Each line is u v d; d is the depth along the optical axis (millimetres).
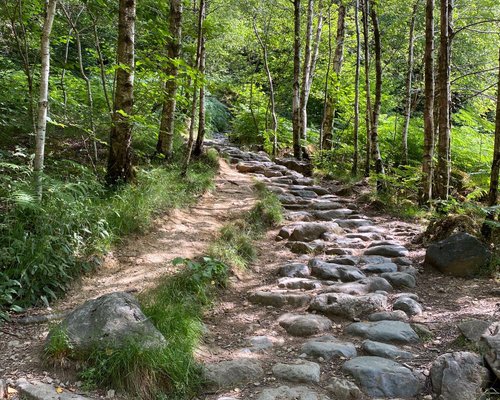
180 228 6996
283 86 18328
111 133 7375
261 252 6867
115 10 9203
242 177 11055
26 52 7512
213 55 17109
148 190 7281
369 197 9828
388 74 17078
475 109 15086
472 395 3193
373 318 4672
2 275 4473
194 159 11344
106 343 3586
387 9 12867
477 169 12477
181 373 3508
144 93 9492
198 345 4082
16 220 4961
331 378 3635
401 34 14750
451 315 4684
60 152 8508
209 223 7449
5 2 7770
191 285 4992
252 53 18766
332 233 7516
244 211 8086
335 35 16844
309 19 13867
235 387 3584
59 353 3588
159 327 3961
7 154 7109
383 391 3451
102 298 4000
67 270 5012
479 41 13070
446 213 8047
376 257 6344
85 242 5492
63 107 9172
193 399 3434
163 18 10633
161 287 4848
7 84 9086
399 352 3936
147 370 3441
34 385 3299
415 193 9945
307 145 14883
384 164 13250
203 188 9109
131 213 6422
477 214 7504
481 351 3570
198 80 7980
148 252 5988
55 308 4566
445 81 8227
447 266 5797
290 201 9359
